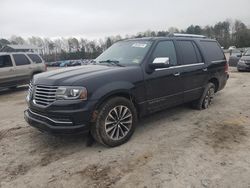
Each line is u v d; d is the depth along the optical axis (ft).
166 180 11.43
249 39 233.76
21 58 38.50
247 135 16.28
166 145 15.01
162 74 17.08
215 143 15.16
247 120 19.25
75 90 13.25
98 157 13.71
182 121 19.24
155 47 17.34
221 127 17.81
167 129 17.61
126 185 11.18
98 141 14.46
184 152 14.05
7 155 14.34
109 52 19.38
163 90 17.33
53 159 13.73
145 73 16.11
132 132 15.61
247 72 54.44
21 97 33.37
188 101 19.95
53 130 13.55
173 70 17.95
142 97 15.98
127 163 13.01
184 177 11.62
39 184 11.50
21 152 14.67
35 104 14.32
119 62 17.17
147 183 11.27
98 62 18.31
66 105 13.21
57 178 11.91
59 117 13.41
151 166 12.63
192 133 16.83
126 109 15.03
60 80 13.79
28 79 39.11
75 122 13.32
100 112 13.94
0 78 35.53
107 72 14.67
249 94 29.17
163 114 20.98
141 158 13.47
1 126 19.65
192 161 13.03
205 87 21.63
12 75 36.94
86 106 13.39
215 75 22.62
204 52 21.61
